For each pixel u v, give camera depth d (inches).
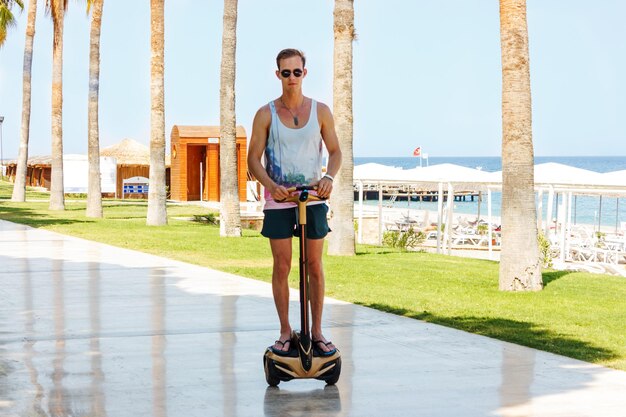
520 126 502.0
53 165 1475.1
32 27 1711.4
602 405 224.7
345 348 299.7
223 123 932.0
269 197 245.9
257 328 339.6
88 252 685.9
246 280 503.5
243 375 258.7
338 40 701.9
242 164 1955.0
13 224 1058.1
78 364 273.6
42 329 337.1
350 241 737.0
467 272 608.4
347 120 718.5
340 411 219.1
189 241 848.3
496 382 249.8
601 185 1037.2
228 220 925.2
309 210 243.4
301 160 245.0
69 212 1418.6
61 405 224.2
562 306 437.1
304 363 238.7
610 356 294.4
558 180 1080.8
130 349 297.7
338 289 479.8
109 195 2440.9
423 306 414.9
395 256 751.7
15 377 255.0
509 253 503.5
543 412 217.9
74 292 447.8
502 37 503.5
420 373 261.0
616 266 1053.8
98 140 1296.8
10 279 504.1
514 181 503.5
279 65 243.4
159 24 1088.2
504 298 466.6
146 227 1064.8
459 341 314.3
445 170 1189.7
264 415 215.8
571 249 1191.6
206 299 422.0
